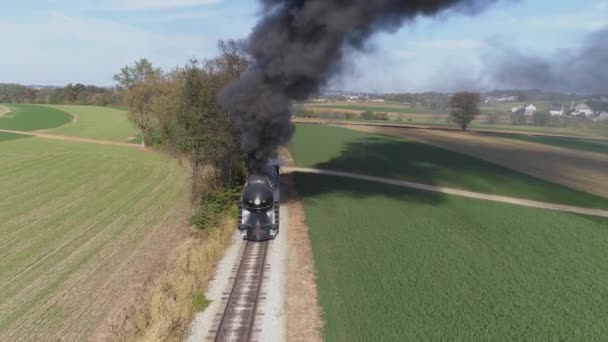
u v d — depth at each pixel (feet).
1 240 78.89
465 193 114.21
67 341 48.08
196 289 57.88
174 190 117.70
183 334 48.80
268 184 77.56
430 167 153.38
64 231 84.07
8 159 163.02
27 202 104.88
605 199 110.63
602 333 49.03
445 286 59.26
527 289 58.75
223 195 87.56
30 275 64.28
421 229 82.48
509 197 110.93
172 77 159.84
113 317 52.80
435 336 48.03
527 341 47.47
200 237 78.38
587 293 57.82
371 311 52.95
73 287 60.59
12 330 50.11
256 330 49.39
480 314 52.47
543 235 80.02
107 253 73.00
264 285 59.98
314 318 52.01
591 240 77.56
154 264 68.44
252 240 74.95
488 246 73.97
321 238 77.66
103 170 144.77
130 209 99.40
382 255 69.77
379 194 111.04
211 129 85.51
